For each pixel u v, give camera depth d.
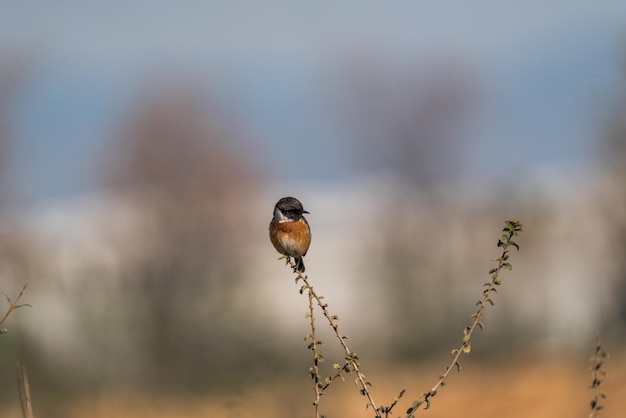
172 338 20.89
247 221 33.41
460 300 27.50
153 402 15.03
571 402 14.65
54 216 28.69
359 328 27.22
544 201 27.45
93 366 17.39
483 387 17.72
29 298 15.23
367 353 25.72
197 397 17.17
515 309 25.45
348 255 34.12
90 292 18.59
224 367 19.64
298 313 28.64
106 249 25.03
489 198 29.00
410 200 33.81
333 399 14.38
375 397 17.31
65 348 16.47
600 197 24.38
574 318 24.28
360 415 14.63
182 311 22.09
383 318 27.42
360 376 5.05
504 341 24.66
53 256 17.86
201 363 19.98
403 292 28.02
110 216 28.86
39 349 15.34
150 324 20.77
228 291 24.73
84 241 24.81
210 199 32.66
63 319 17.16
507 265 4.99
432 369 23.06
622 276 24.05
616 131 23.28
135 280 22.34
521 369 19.30
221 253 28.75
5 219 21.25
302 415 12.26
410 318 26.86
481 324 5.04
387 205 34.28
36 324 15.80
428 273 28.28
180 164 33.34
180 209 31.03
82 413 12.73
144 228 28.05
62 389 14.70
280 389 12.69
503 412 15.41
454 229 29.61
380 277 28.89
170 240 28.09
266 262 33.06
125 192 32.94
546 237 26.30
